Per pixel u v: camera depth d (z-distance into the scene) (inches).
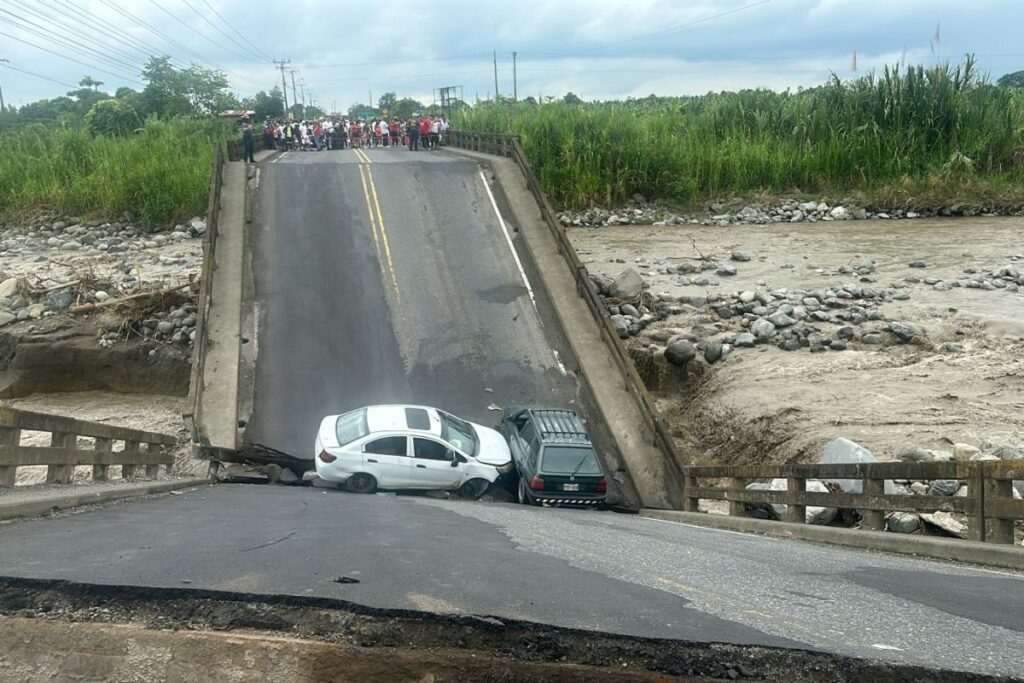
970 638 221.0
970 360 829.8
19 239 1413.6
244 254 967.6
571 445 655.8
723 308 975.6
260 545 279.4
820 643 203.5
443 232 1047.6
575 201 1630.2
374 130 2335.1
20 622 198.7
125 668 193.6
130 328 968.3
